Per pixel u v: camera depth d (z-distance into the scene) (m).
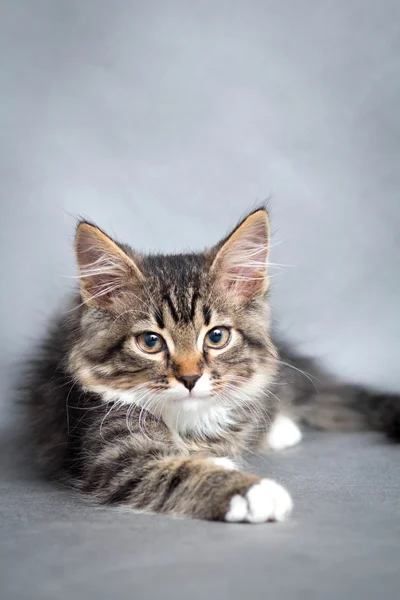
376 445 0.59
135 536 0.37
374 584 0.32
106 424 0.47
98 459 0.46
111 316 0.48
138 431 0.47
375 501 0.43
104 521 0.40
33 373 0.57
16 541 0.37
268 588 0.31
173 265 0.51
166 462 0.43
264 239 0.51
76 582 0.32
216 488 0.40
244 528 0.38
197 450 0.50
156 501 0.42
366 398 0.64
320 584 0.32
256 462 0.53
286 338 0.66
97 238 0.48
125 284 0.49
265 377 0.51
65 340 0.53
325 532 0.38
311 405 0.64
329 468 0.51
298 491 0.45
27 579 0.33
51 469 0.51
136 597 0.31
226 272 0.50
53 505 0.44
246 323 0.49
